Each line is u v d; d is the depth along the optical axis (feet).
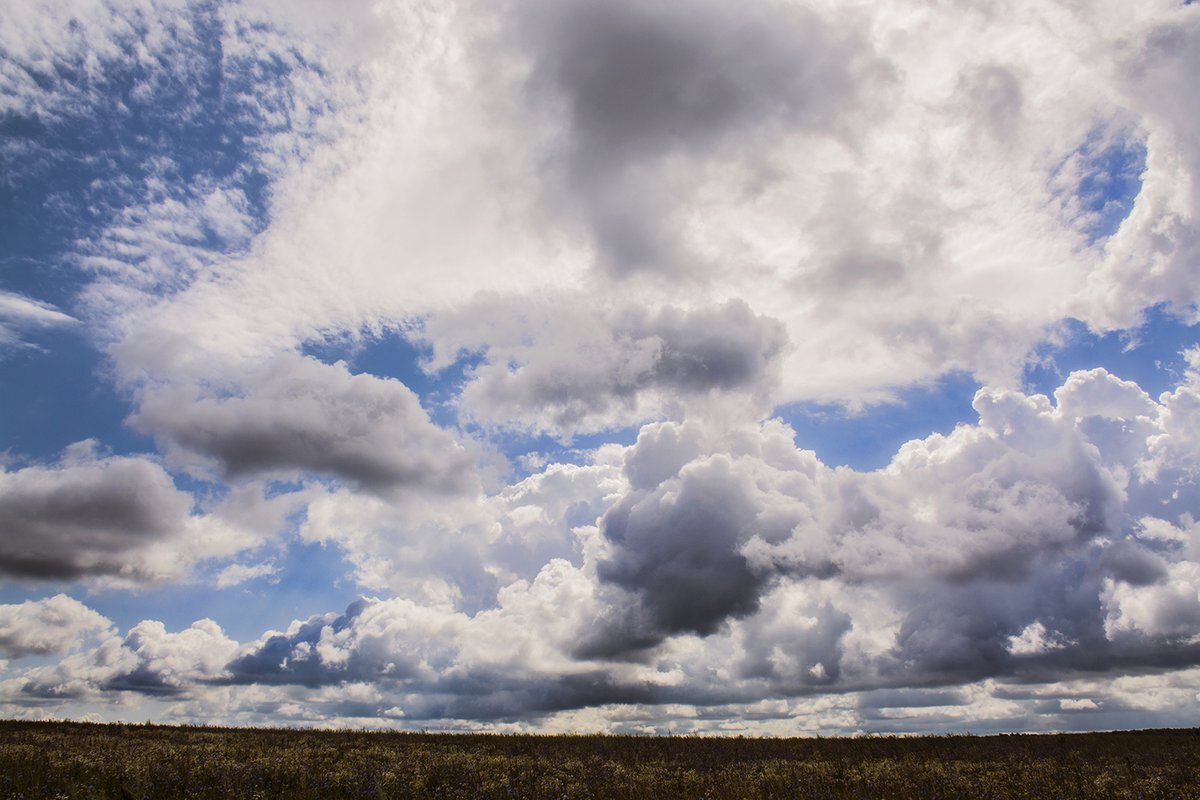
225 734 109.70
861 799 69.56
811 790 73.20
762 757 105.19
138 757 70.85
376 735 121.60
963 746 120.57
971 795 71.87
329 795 59.41
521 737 126.72
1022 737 134.51
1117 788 75.41
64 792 52.44
